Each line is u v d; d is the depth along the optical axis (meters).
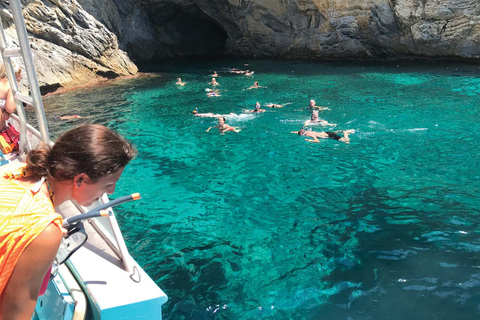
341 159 8.16
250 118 11.63
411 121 10.47
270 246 5.06
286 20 23.36
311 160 8.21
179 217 5.96
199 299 4.09
